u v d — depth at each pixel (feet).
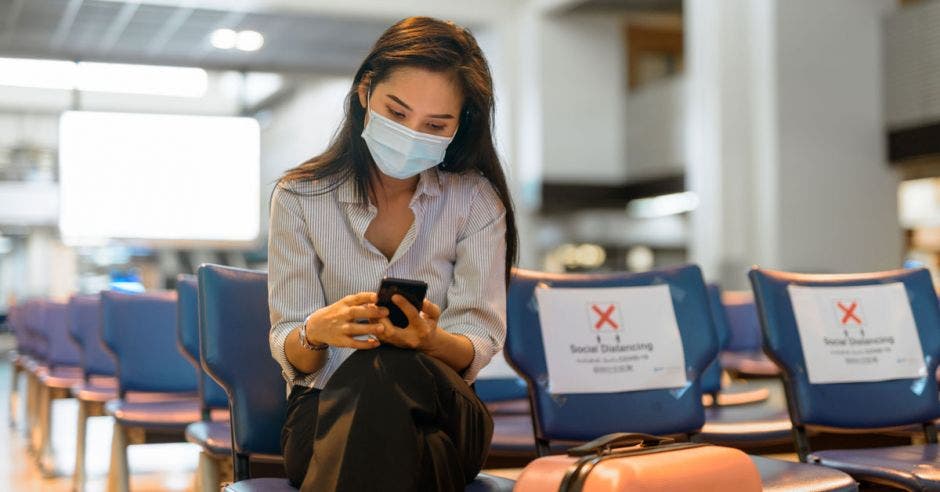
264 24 37.91
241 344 6.76
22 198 50.08
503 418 9.71
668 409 7.43
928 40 30.81
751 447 9.18
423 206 6.19
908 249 37.96
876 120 32.40
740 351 15.29
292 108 46.91
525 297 7.43
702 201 32.48
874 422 7.84
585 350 7.39
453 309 6.15
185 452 19.39
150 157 40.65
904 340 8.08
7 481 16.57
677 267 7.83
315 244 6.10
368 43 40.70
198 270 6.82
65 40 39.29
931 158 30.66
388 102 5.75
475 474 5.65
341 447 5.05
